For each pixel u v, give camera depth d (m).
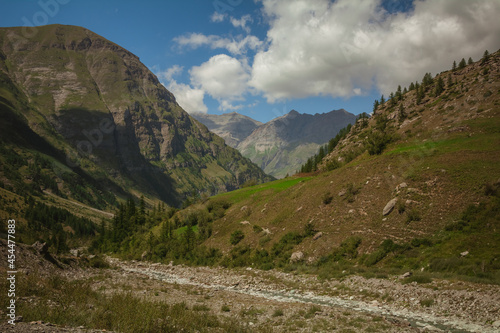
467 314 21.58
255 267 51.38
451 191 42.28
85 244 146.62
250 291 36.44
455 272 29.38
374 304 26.56
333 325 19.34
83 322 13.22
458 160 48.19
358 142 128.12
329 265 41.88
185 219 102.19
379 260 38.19
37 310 13.30
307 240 50.53
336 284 34.75
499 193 37.25
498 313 20.44
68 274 32.09
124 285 31.34
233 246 63.97
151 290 30.91
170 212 132.12
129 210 142.25
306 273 41.94
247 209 77.31
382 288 29.97
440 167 47.94
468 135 69.44
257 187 104.56
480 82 102.19
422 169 49.66
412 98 140.88
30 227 149.38
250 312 23.33
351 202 52.34
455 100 103.12
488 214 35.81
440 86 128.25
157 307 18.56
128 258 87.31
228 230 72.38
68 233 173.62
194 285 42.28
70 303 16.36
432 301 24.61
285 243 53.59
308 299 30.69
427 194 44.12
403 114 126.81
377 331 18.11
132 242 101.31
